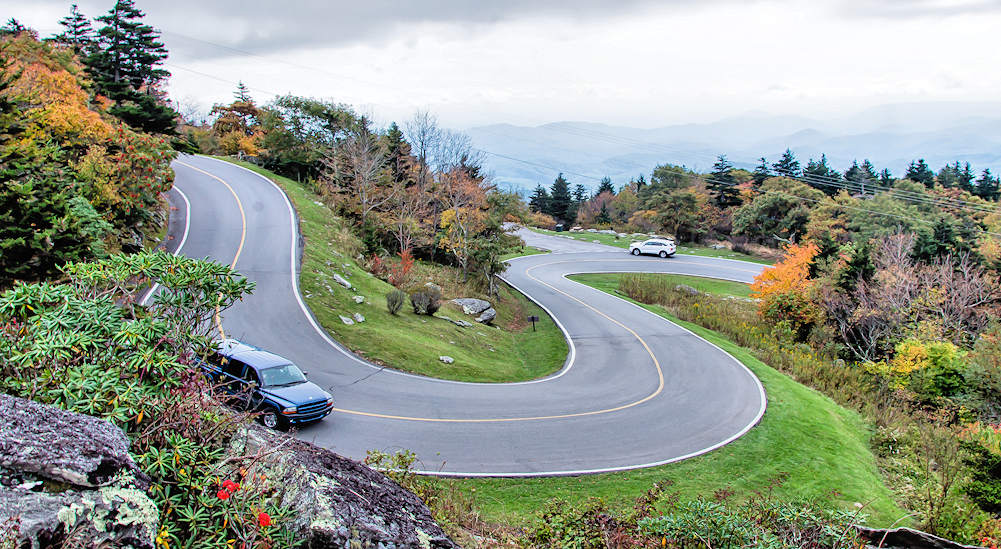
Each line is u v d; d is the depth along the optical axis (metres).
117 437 3.71
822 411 23.11
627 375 25.77
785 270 37.75
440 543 4.75
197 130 74.69
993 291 34.78
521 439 17.58
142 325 4.77
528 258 59.25
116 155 25.70
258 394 14.87
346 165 48.22
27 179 17.47
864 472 18.28
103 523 3.21
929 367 27.88
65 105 25.50
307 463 4.63
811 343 34.88
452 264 48.09
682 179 80.62
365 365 21.84
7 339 4.53
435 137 52.06
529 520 12.24
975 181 97.81
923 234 47.53
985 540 14.43
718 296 45.34
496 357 27.69
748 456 18.22
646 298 43.50
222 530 3.80
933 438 18.73
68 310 4.74
